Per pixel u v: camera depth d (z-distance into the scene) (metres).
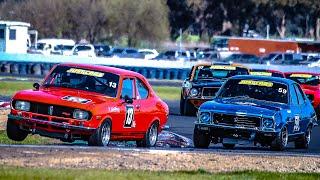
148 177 34.41
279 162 46.12
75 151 44.25
